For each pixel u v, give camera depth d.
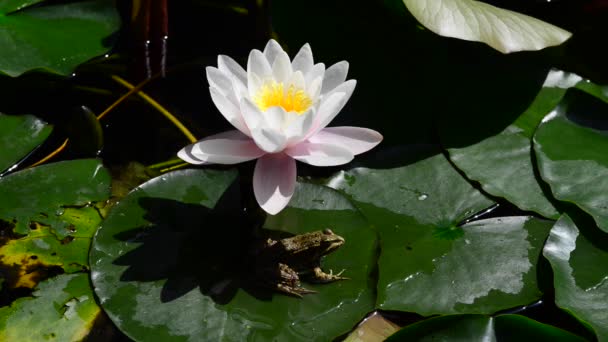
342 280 1.17
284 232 1.19
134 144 1.25
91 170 1.21
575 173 1.23
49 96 1.27
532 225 1.21
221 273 1.16
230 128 1.27
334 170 1.24
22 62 1.25
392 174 1.24
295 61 1.21
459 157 1.24
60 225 1.18
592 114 1.26
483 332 1.14
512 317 1.14
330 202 1.21
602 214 1.20
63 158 1.24
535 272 1.18
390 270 1.18
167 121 1.27
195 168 1.21
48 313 1.14
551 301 1.17
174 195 1.20
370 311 1.15
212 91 1.17
